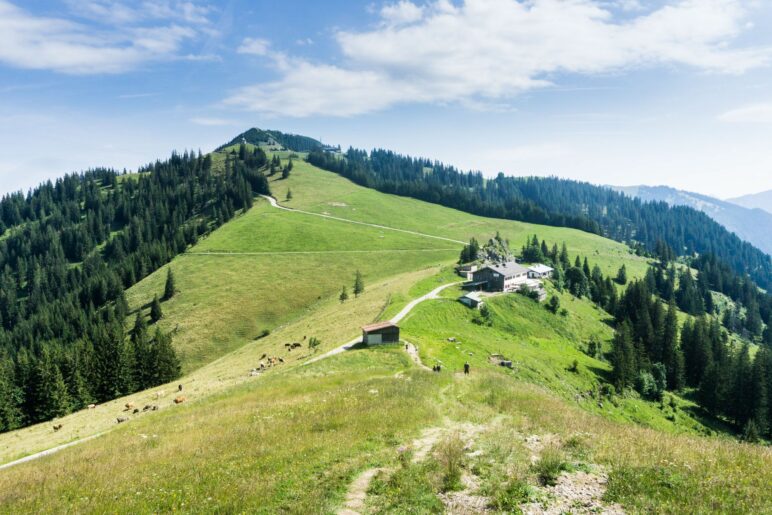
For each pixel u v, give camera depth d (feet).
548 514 42.78
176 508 49.44
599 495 46.37
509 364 228.63
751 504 41.86
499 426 80.43
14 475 77.30
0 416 240.94
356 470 57.47
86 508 51.31
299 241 622.13
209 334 401.29
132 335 408.05
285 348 255.09
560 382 246.06
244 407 118.93
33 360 274.36
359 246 616.80
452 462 56.13
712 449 60.23
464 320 300.20
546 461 53.62
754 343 615.98
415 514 44.47
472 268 444.14
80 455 88.74
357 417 87.51
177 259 587.68
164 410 158.20
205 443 80.02
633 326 407.44
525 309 365.61
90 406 229.04
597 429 74.79
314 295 472.03
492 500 45.91
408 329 241.96
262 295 463.83
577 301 454.81
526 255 541.34
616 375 287.89
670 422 268.00
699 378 376.68
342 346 210.38
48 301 634.02
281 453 67.21
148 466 68.59
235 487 53.78
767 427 286.66
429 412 91.50
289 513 46.37
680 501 42.86
